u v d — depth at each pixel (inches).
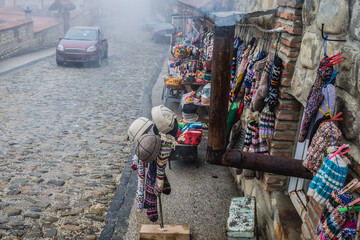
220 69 97.9
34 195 212.2
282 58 146.3
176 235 170.4
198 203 208.4
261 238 178.2
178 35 541.6
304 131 109.7
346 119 98.1
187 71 335.0
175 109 387.9
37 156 268.1
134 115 376.5
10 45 711.1
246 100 181.3
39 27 900.6
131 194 217.0
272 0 162.6
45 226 183.5
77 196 214.1
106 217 192.9
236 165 111.2
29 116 358.9
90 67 635.5
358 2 94.7
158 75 580.7
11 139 298.0
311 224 112.7
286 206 157.2
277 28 147.0
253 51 186.5
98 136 314.2
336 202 84.0
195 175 242.5
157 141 138.5
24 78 526.3
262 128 157.6
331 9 108.5
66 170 247.4
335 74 97.5
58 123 342.3
